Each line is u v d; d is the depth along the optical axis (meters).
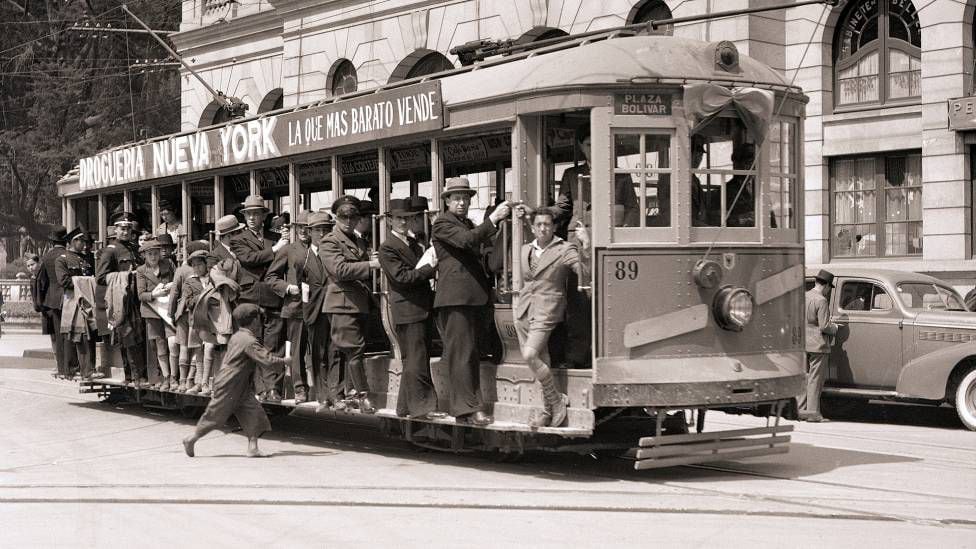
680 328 9.76
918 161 21.91
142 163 16.30
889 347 14.78
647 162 9.78
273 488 9.80
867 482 9.84
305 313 12.09
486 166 11.95
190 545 7.64
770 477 10.15
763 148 10.12
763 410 10.88
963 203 21.00
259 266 13.45
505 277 10.16
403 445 12.63
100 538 7.91
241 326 11.73
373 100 11.72
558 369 9.90
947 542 7.49
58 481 10.34
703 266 9.78
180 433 14.05
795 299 10.45
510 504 8.84
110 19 43.91
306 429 14.30
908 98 21.98
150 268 15.23
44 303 17.91
